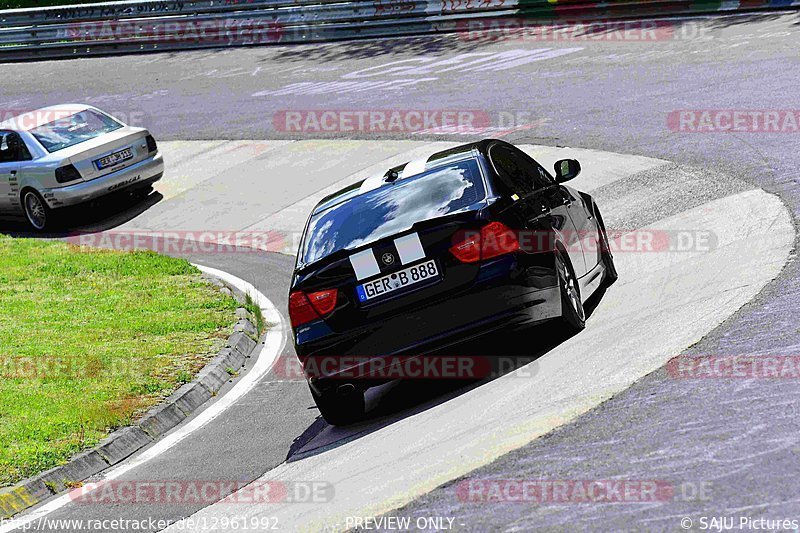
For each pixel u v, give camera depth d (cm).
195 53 9462
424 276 2247
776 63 5806
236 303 3894
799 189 3631
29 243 5453
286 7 9162
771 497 1485
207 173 6366
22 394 2981
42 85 9156
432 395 2456
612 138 5138
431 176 2488
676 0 7606
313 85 7681
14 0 12338
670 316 2488
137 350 3362
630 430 1823
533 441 1875
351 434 2339
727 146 4522
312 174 5897
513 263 2245
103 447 2547
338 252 2284
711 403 1867
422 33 8688
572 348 2417
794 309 2319
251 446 2461
